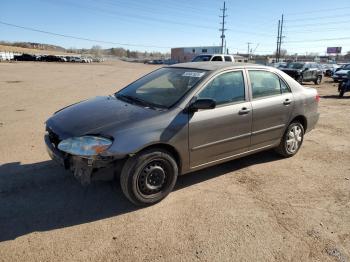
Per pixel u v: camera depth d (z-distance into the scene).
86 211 3.60
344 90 14.20
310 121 5.63
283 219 3.57
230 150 4.41
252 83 4.63
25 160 4.95
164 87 4.30
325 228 3.42
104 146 3.31
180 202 3.86
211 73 4.20
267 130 4.85
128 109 3.88
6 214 3.48
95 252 2.93
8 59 58.50
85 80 20.03
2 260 2.79
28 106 9.59
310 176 4.76
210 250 3.00
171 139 3.67
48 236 3.14
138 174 3.55
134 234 3.21
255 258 2.92
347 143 6.50
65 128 3.63
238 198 4.00
